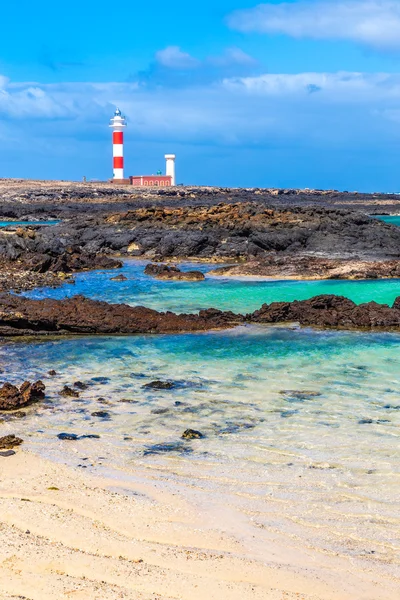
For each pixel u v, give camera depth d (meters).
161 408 15.20
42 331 22.67
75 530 9.48
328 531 9.70
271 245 47.69
